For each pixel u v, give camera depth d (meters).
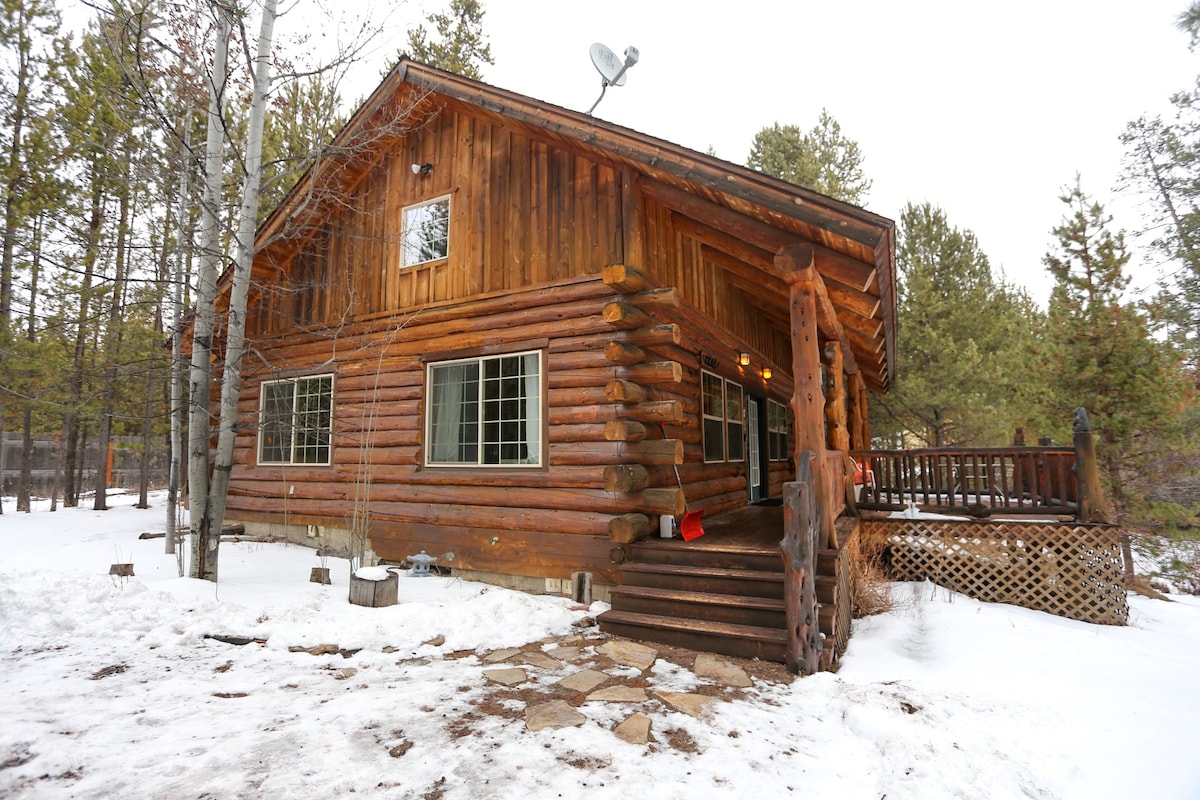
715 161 5.47
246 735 3.27
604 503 6.41
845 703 3.83
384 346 8.37
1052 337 12.43
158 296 9.48
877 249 4.79
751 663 4.64
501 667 4.47
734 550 5.50
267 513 9.59
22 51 12.16
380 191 8.96
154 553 8.34
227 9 6.59
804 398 5.41
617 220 6.68
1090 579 6.82
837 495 6.88
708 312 8.44
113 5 6.38
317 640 4.93
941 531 7.67
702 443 8.10
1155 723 3.67
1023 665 4.68
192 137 9.07
